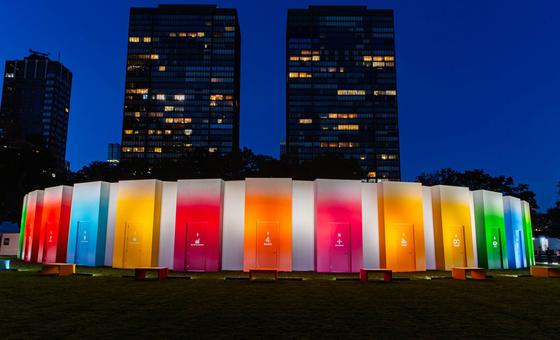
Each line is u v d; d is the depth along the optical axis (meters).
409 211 27.56
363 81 180.38
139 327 10.08
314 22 184.38
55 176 74.56
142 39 179.50
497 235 31.19
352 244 26.30
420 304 13.78
